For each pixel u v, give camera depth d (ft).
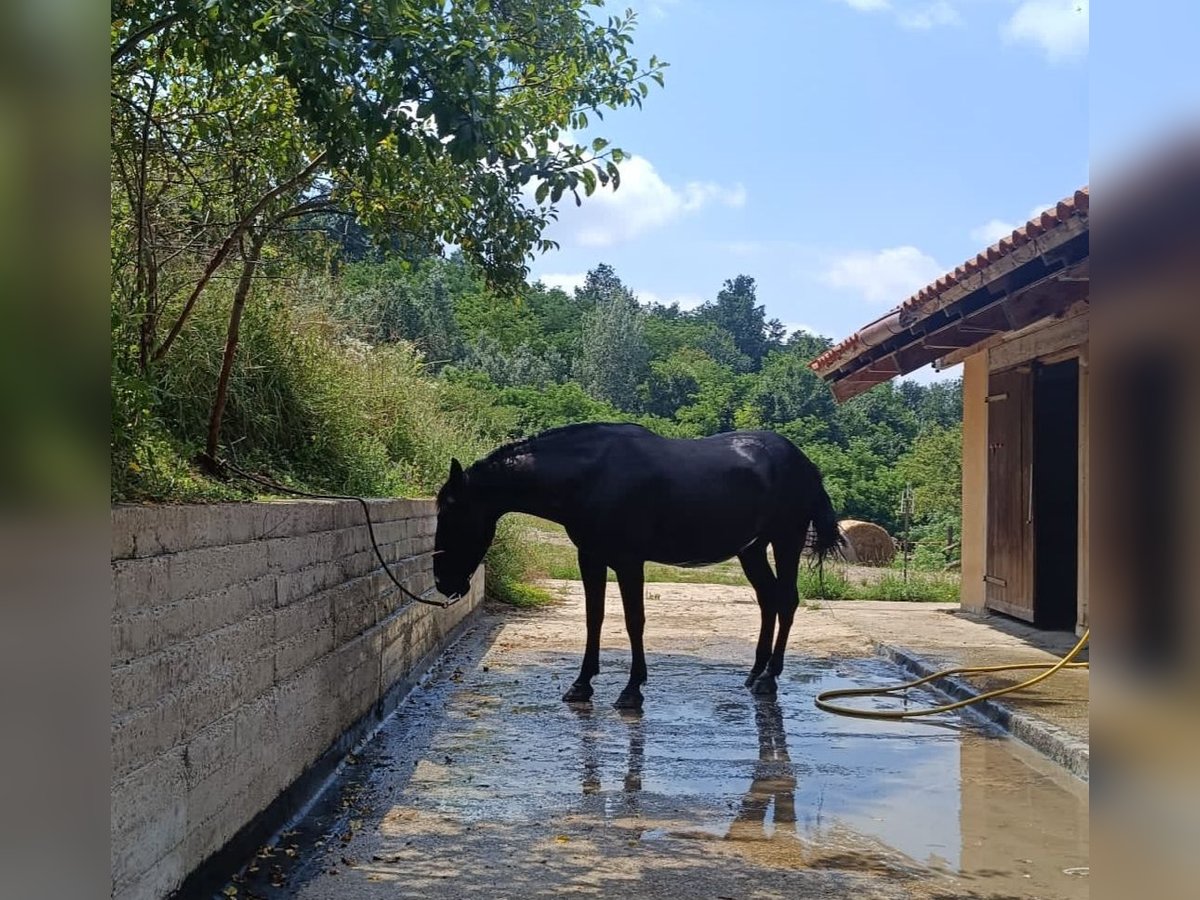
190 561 10.77
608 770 17.75
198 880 11.01
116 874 8.89
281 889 12.06
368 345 38.50
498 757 18.58
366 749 19.08
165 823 10.02
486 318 183.93
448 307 150.00
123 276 19.11
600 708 22.93
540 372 154.81
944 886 12.51
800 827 14.78
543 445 22.81
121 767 9.02
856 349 32.83
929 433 127.85
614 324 172.14
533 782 16.96
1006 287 24.82
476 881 12.45
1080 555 30.19
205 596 11.23
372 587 20.53
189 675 10.72
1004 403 36.65
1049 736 18.98
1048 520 34.73
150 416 14.26
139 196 17.19
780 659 24.94
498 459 22.67
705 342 211.41
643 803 15.85
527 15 17.38
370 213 20.17
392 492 28.96
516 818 15.03
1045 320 31.55
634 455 22.80
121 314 16.97
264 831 13.47
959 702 23.32
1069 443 34.60
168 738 10.12
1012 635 33.17
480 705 23.16
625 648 31.76
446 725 21.15
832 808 15.71
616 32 18.13
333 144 13.34
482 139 12.84
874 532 72.23
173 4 13.82
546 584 48.96
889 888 12.42
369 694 20.08
